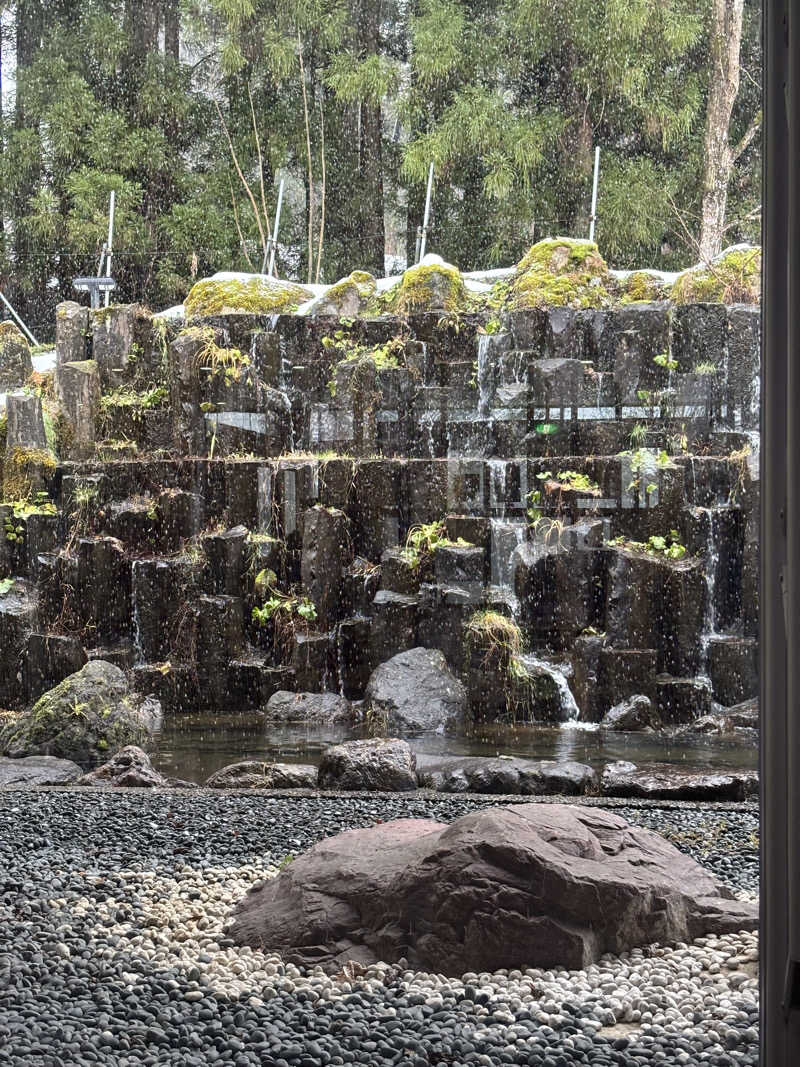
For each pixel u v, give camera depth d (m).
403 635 13.58
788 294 2.12
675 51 19.84
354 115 21.31
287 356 16.30
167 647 14.33
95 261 21.08
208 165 21.58
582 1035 3.11
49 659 13.57
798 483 2.07
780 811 2.13
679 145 20.23
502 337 15.63
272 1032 3.09
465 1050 2.97
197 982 3.59
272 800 7.30
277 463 14.86
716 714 12.41
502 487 14.62
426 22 20.75
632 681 12.83
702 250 19.69
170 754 10.45
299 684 13.75
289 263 21.41
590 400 15.02
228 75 21.41
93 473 15.31
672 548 13.55
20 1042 2.96
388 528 14.63
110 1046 3.00
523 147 20.17
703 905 4.04
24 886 4.76
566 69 20.66
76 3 21.09
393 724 12.11
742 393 15.18
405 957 3.74
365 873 3.99
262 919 4.05
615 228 20.16
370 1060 2.89
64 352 16.59
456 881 3.72
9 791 7.73
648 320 15.33
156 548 15.02
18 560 14.73
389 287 17.62
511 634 13.06
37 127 21.16
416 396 15.56
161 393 16.42
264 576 14.44
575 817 4.19
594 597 13.56
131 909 4.45
